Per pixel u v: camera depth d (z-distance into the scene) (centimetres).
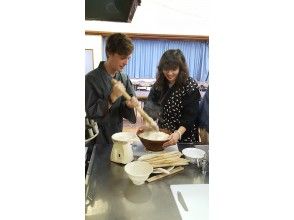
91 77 129
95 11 98
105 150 124
